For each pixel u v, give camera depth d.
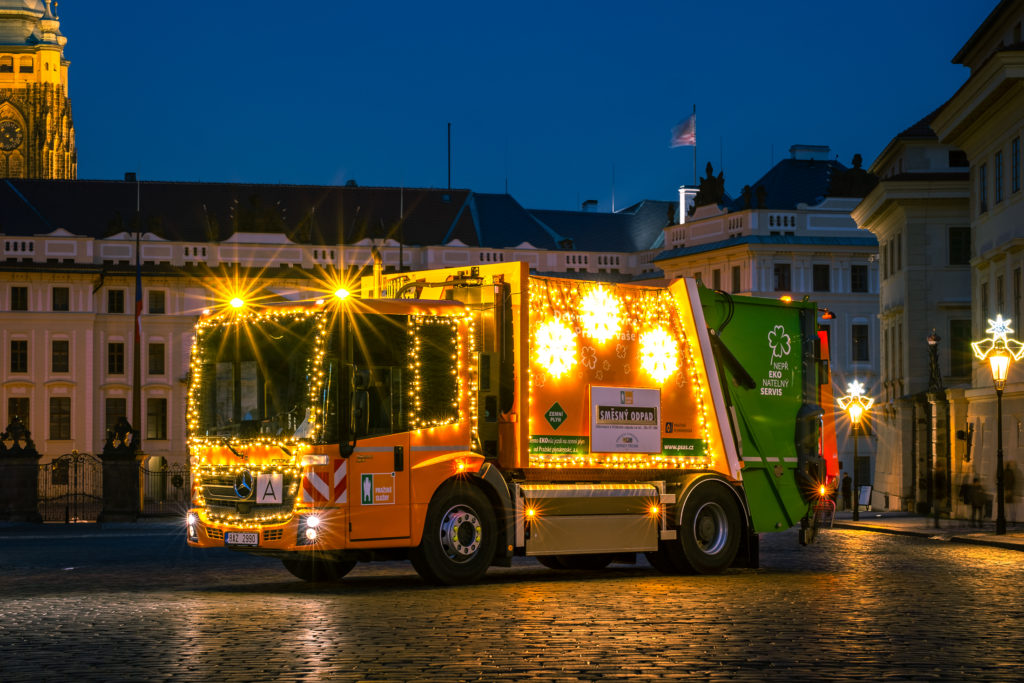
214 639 14.34
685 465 23.12
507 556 20.89
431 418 20.30
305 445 19.45
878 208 67.44
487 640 14.14
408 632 14.77
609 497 21.92
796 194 91.62
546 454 21.36
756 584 20.66
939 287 65.06
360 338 19.73
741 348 24.06
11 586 21.73
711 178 92.31
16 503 51.44
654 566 23.50
